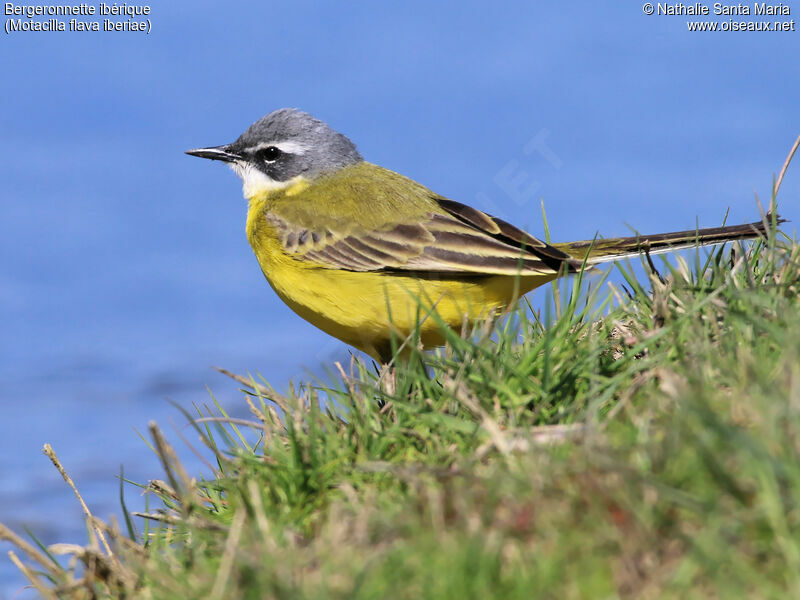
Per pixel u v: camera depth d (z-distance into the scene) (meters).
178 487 10.04
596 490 7.26
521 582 6.69
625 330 11.08
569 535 7.09
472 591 6.72
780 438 7.04
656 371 9.42
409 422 9.62
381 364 12.80
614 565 6.81
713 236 12.79
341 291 14.00
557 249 13.76
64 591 9.22
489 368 9.88
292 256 14.31
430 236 13.71
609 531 6.96
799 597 6.09
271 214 14.84
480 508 7.62
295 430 10.03
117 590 9.32
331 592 7.02
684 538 6.69
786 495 6.68
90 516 10.20
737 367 8.98
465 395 9.62
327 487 9.24
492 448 8.75
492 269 13.28
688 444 7.42
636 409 8.84
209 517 9.56
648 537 6.83
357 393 10.52
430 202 14.55
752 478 6.93
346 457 9.43
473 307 13.60
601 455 7.47
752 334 9.52
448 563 6.90
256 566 7.59
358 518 8.05
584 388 9.76
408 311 13.56
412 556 7.18
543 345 10.38
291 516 8.94
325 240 14.13
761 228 12.58
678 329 10.06
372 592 6.95
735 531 6.66
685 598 6.45
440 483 8.39
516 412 9.44
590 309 11.84
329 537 7.90
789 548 6.32
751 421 7.78
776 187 12.01
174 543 9.87
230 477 10.15
